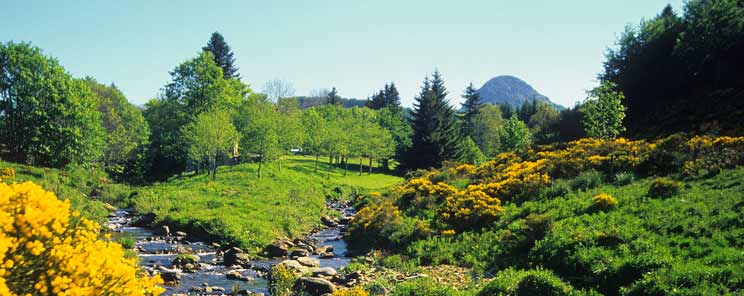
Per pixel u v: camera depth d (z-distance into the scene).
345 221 38.56
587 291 13.52
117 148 64.12
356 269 20.19
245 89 75.44
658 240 15.25
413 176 44.06
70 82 50.72
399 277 18.25
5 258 4.62
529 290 13.51
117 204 38.62
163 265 20.94
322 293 16.75
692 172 22.44
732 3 44.75
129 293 5.39
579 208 20.81
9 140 48.25
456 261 19.89
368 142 80.12
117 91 76.94
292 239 29.38
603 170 26.56
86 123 50.84
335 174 76.44
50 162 48.94
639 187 22.19
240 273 20.50
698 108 39.00
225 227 27.77
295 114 86.94
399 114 112.62
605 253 14.91
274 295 16.66
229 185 50.16
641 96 50.97
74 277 4.90
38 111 47.12
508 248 19.00
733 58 42.59
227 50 88.81
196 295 16.77
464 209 24.16
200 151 55.28
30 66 48.16
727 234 14.38
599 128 37.56
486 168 35.31
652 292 11.75
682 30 50.97
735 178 20.11
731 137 26.64
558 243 16.69
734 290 11.16
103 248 5.45
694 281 11.73
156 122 70.19
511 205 24.22
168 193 40.50
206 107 64.06
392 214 26.84
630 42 57.94
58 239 5.09
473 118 108.00
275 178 58.16
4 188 5.04
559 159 29.03
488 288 14.12
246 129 62.38
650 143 30.89
